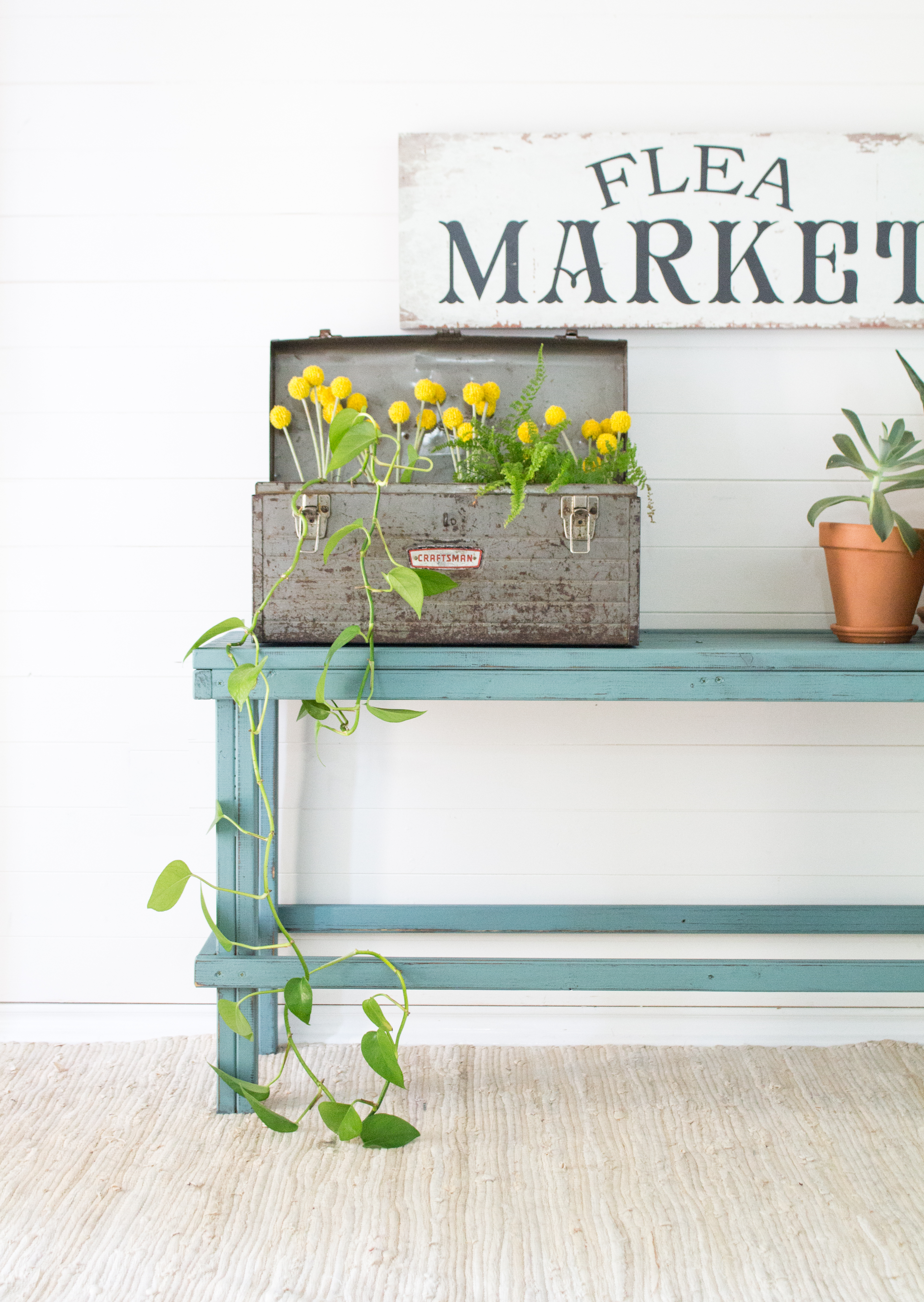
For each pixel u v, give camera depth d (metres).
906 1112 1.51
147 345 1.70
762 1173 1.35
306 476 1.55
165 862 1.76
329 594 1.39
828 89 1.67
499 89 1.67
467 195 1.66
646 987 1.40
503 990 1.40
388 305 1.71
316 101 1.68
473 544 1.38
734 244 1.67
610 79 1.67
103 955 1.77
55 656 1.74
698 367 1.71
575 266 1.67
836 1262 1.18
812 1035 1.76
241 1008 1.59
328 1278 1.15
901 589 1.49
